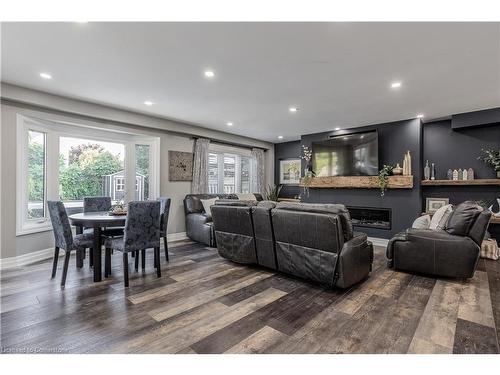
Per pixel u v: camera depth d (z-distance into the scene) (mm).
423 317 2119
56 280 2910
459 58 2496
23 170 3598
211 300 2445
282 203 2979
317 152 5902
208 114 4562
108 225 2852
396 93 3473
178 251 4289
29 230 3605
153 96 3631
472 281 2934
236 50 2389
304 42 2240
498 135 4379
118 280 2949
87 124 4102
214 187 6531
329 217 2488
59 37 2176
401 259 3227
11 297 2463
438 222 3373
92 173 4574
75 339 1806
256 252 3279
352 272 2621
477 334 1871
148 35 2148
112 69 2793
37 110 3596
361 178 5195
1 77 3004
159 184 5059
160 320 2070
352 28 2037
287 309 2270
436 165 4949
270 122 5145
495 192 4414
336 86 3238
